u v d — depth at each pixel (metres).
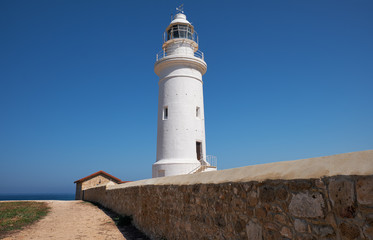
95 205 20.84
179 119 20.56
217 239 5.38
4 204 20.48
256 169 4.67
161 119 21.30
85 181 35.56
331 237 3.19
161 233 8.18
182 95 21.05
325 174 3.33
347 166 3.14
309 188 3.50
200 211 6.06
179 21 23.06
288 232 3.76
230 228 5.01
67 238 9.26
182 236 6.83
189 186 6.61
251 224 4.48
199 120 21.42
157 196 8.71
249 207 4.55
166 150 20.30
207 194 5.82
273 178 4.10
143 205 10.11
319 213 3.34
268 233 4.11
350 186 3.01
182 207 6.93
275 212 4.02
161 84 22.16
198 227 6.10
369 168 2.89
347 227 3.02
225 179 5.31
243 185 4.73
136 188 11.22
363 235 2.85
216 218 5.46
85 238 9.25
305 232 3.51
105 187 19.67
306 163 3.79
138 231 10.24
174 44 22.78
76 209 18.44
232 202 5.00
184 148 20.06
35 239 9.09
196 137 20.80
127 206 12.71
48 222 12.55
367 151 3.11
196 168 19.38
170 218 7.61
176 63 21.59
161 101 21.78
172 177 8.06
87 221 12.87
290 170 3.92
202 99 22.38
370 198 2.81
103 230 10.57
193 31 24.00
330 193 3.23
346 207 3.04
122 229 10.70
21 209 16.62
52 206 20.25
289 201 3.79
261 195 4.30
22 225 11.39
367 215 2.83
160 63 21.84
